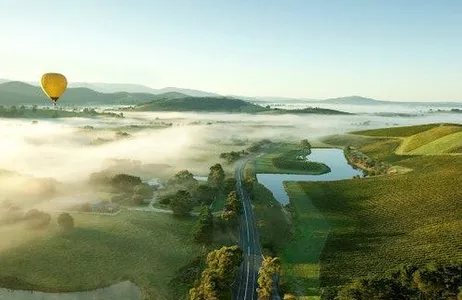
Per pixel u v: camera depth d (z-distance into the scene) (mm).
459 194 116562
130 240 90250
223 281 68000
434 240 89875
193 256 84812
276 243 94625
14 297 71562
